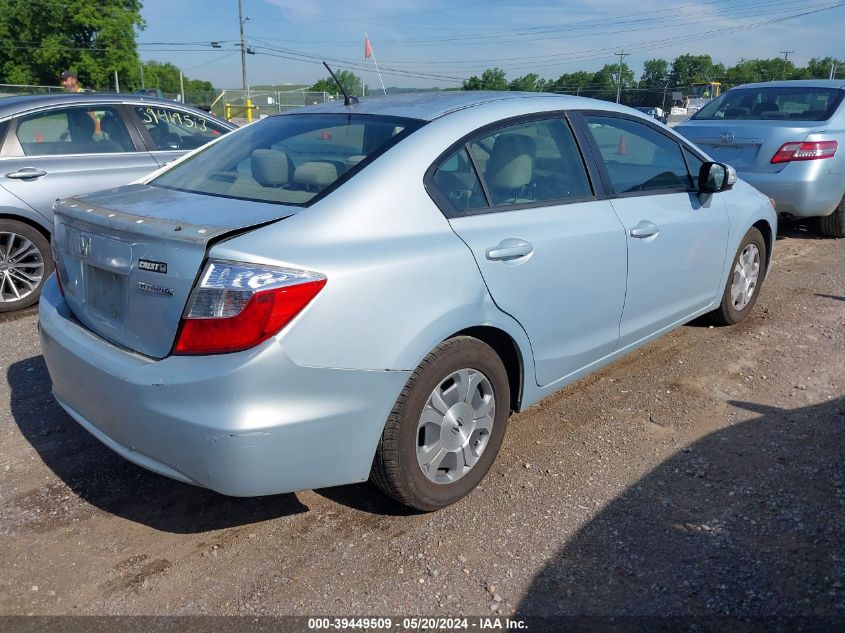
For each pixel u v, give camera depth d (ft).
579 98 13.10
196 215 9.39
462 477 10.57
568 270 11.50
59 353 9.96
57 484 11.32
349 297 8.65
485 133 11.05
